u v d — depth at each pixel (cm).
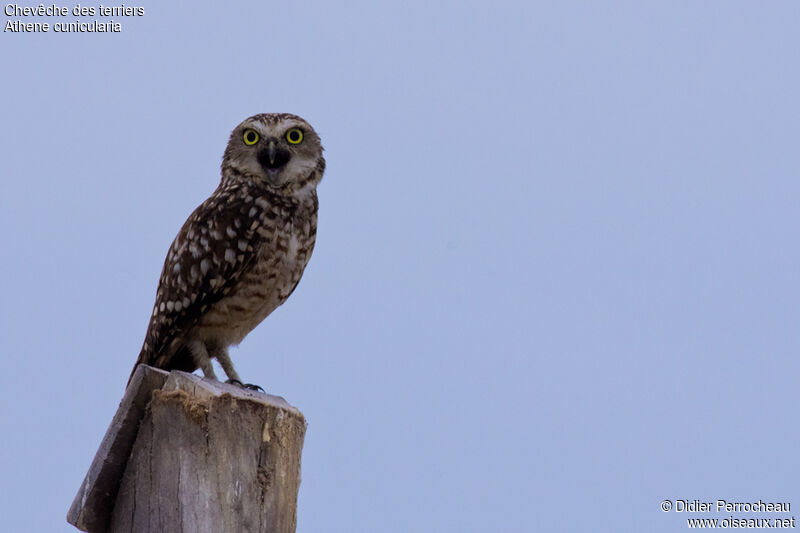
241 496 930
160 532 941
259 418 952
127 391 992
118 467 990
